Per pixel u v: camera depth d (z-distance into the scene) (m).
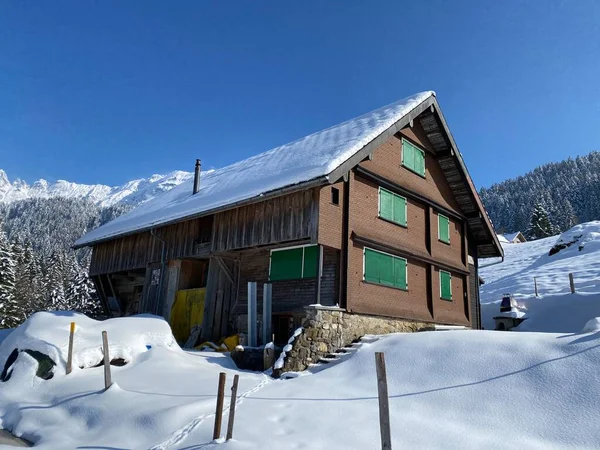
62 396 9.22
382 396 5.38
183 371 10.77
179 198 22.44
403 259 16.38
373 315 14.35
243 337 14.67
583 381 7.44
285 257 15.35
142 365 10.98
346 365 10.70
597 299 21.25
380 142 14.43
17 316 39.38
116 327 12.38
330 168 12.16
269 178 14.75
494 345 9.48
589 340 8.45
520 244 61.09
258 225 14.88
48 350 10.59
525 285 30.94
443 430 6.92
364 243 14.56
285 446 6.32
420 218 17.70
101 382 9.62
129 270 21.61
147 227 18.73
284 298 14.97
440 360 9.52
